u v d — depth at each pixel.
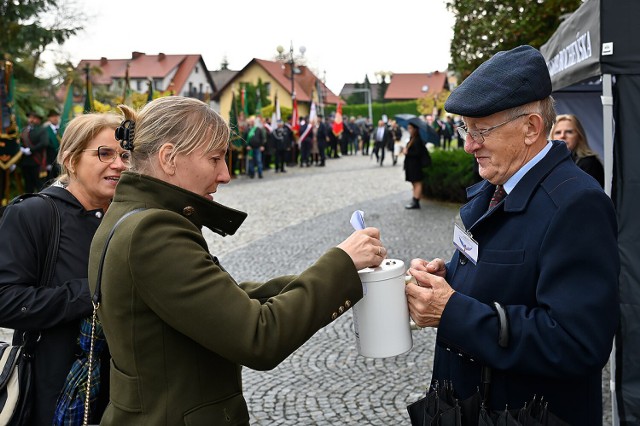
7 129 11.79
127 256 1.46
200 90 67.19
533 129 1.74
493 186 1.92
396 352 1.74
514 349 1.61
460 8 11.47
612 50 3.20
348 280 1.59
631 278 3.20
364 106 59.16
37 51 18.73
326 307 1.54
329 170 23.28
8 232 2.11
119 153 2.24
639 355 3.15
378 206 12.78
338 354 4.85
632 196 3.21
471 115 1.70
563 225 1.62
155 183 1.54
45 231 2.15
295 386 4.26
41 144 13.32
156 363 1.49
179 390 1.49
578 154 4.95
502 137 1.73
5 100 11.76
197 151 1.57
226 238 9.70
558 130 5.00
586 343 1.56
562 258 1.60
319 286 1.54
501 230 1.75
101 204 2.29
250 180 19.44
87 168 2.21
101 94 22.41
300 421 3.72
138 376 1.50
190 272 1.45
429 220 10.63
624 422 3.14
